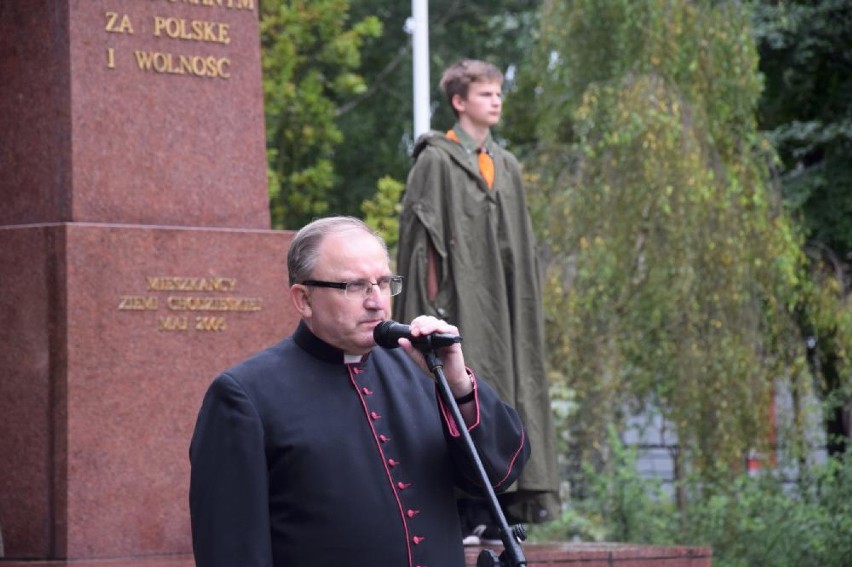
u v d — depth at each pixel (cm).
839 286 1903
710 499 1617
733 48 1762
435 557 504
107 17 978
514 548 477
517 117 2711
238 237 991
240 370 507
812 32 2209
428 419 523
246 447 491
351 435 505
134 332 943
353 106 3058
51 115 965
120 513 927
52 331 925
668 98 1703
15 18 988
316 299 511
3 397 939
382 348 540
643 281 1700
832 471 1598
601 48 1789
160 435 945
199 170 1002
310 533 492
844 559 1496
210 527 486
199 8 1017
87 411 923
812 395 1773
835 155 2181
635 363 1731
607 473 1659
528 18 2847
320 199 2025
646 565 949
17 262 939
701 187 1658
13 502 931
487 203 972
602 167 1720
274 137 1997
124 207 970
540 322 992
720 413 1659
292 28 1984
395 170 3044
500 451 515
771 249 1731
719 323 1677
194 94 1007
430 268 962
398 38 3148
